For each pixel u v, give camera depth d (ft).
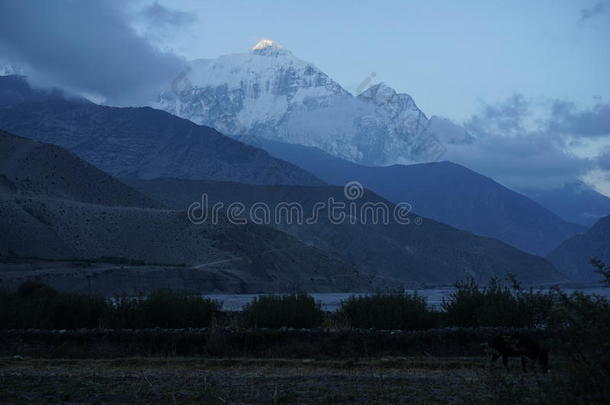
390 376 51.06
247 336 66.95
